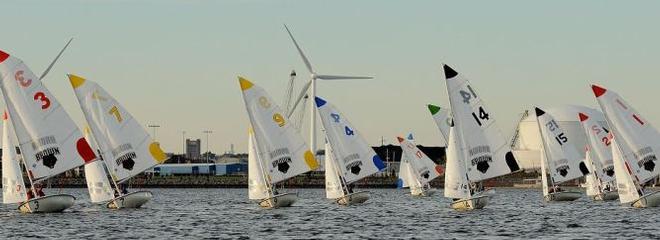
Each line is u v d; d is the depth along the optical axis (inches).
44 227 6673.2
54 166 7514.8
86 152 7632.9
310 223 7258.9
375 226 6978.4
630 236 6087.6
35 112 7475.4
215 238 6077.8
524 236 6151.6
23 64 7455.7
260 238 6097.4
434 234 6323.8
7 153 7504.9
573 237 6053.2
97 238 6058.1
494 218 7637.8
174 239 6018.7
